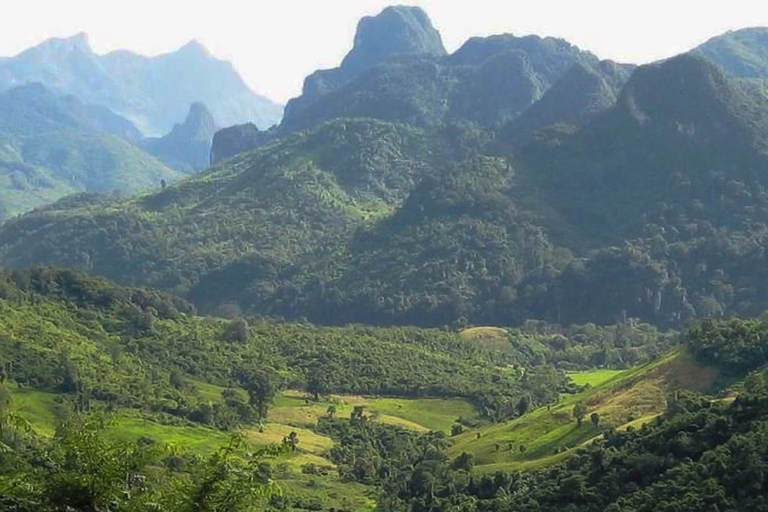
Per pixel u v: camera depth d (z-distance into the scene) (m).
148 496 18.16
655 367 102.31
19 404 94.19
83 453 18.25
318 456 113.44
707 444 61.22
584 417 96.25
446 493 81.81
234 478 19.16
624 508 56.56
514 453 93.19
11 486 17.30
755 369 90.31
